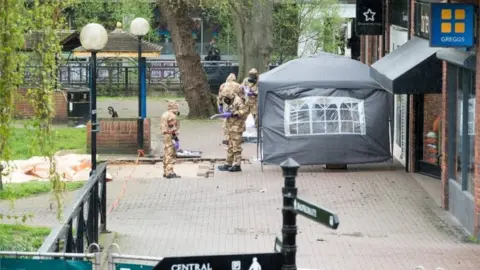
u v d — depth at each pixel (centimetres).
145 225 3053
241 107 4003
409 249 2705
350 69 4059
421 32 3559
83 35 3064
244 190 3653
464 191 3077
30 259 1639
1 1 1961
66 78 6544
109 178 3800
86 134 4512
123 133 4331
